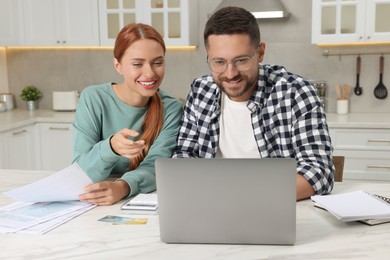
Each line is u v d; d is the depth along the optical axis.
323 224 1.41
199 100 1.98
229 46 1.60
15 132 3.77
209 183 1.27
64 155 4.04
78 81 4.52
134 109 1.98
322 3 3.58
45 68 4.57
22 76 4.62
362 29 3.55
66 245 1.30
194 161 1.26
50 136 4.04
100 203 1.63
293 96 1.82
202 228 1.29
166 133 1.98
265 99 1.85
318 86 3.98
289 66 4.08
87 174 1.76
